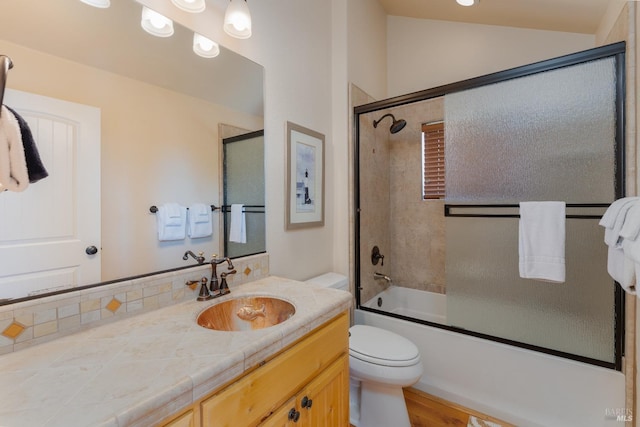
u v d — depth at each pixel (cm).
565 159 150
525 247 153
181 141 120
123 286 96
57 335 82
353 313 215
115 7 100
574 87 147
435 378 179
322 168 202
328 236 211
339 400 109
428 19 261
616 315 139
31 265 81
